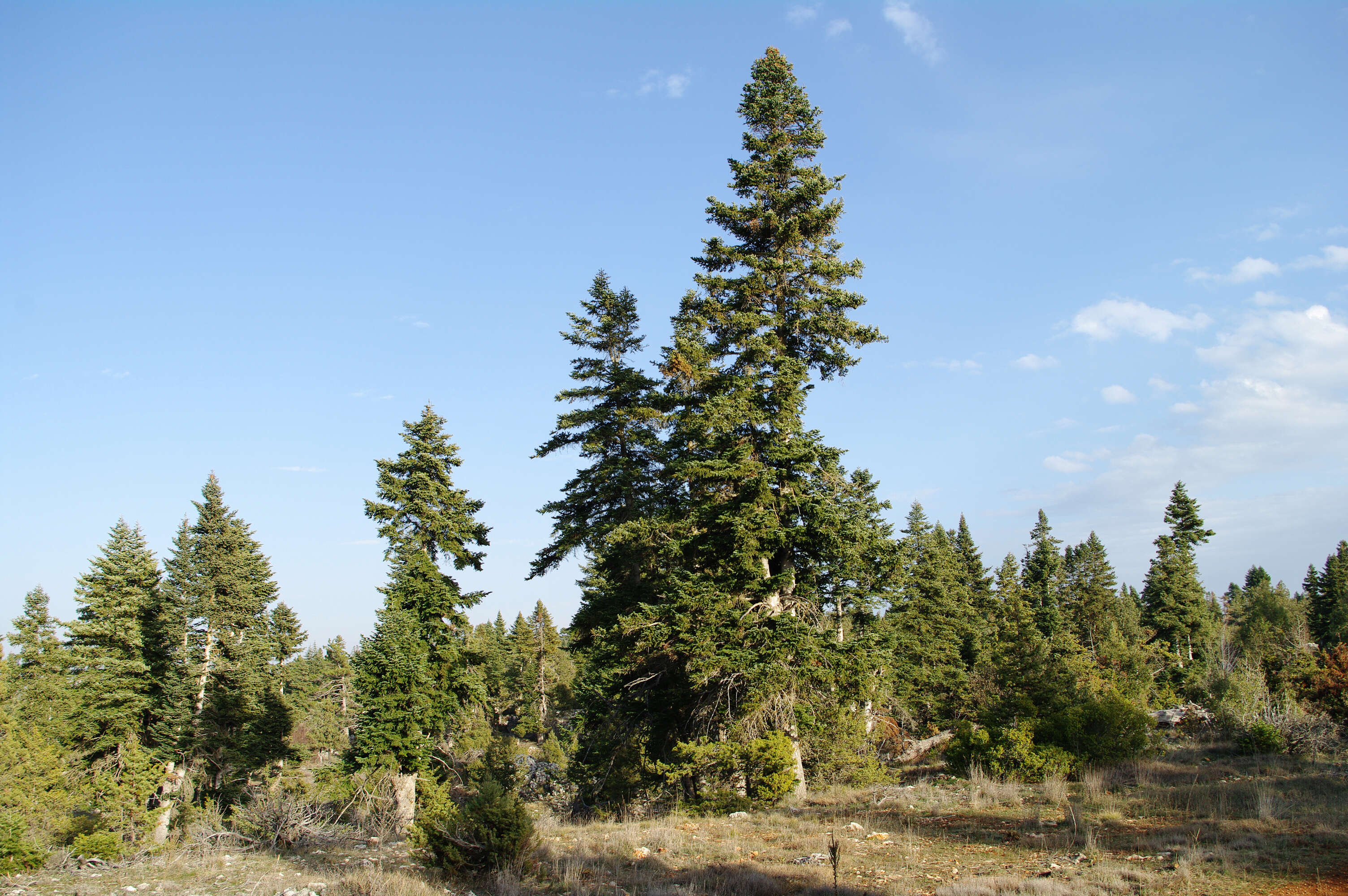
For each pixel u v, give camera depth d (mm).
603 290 28281
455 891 11281
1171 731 23203
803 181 23828
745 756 19000
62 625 35469
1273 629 64000
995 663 39188
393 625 28000
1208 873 9578
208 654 44094
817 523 20625
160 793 35938
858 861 11805
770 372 22047
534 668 78750
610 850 13977
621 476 25938
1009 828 13305
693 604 19719
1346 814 11773
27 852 14180
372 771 26266
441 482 31281
